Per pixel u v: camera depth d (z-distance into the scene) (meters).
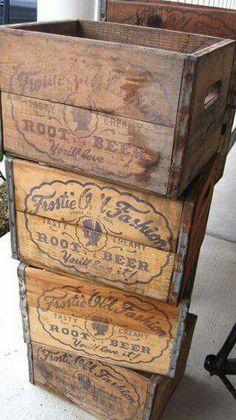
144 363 1.27
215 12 1.47
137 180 0.94
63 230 1.12
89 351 1.31
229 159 3.90
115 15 1.57
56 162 1.01
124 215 1.02
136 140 0.89
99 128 0.92
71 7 1.95
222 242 2.56
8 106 0.99
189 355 1.72
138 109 0.86
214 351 1.74
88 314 1.25
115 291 1.17
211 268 2.29
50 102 0.94
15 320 1.79
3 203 2.46
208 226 2.71
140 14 1.54
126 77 0.85
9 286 1.99
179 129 0.85
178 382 1.58
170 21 1.53
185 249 1.00
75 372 1.39
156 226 1.00
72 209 1.07
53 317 1.30
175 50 1.26
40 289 1.26
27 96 0.96
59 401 1.49
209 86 0.89
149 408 1.31
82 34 1.33
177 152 0.87
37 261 1.21
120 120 0.89
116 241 1.06
